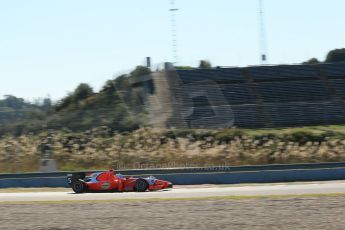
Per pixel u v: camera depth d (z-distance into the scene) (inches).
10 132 2503.7
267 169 1908.2
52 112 2709.2
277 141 2365.9
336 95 3166.8
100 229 784.3
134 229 773.9
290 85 3282.5
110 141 2406.5
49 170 2155.5
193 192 1381.6
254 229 743.1
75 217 914.7
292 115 2891.2
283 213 880.9
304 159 2207.2
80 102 2979.8
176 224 805.2
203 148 2353.6
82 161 2250.2
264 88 3270.2
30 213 986.7
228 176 1818.4
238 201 1069.1
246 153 2272.4
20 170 2162.9
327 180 1802.4
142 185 1488.7
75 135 2443.4
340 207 932.0
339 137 2380.7
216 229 753.0
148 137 2438.5
